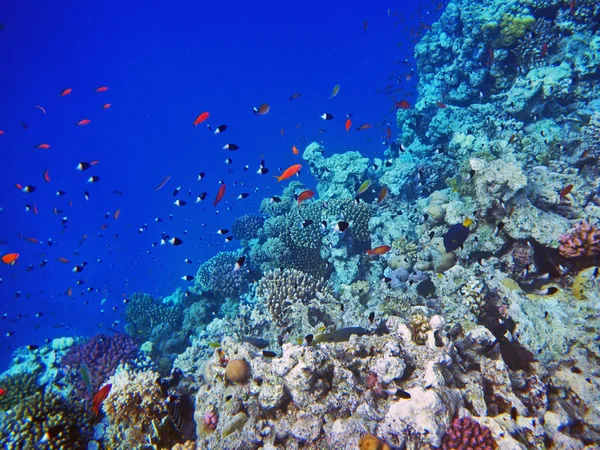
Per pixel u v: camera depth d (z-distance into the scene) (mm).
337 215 2053
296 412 1027
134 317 2432
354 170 2533
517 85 2404
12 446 1135
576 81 2332
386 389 980
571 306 1244
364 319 1289
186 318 2352
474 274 1373
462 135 2320
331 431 956
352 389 998
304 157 3012
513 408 999
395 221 1969
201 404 1202
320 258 2059
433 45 3406
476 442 881
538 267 1423
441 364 1012
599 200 1599
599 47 2262
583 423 1057
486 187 1462
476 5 2738
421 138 3340
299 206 2500
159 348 2271
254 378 1095
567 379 1130
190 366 1739
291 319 1456
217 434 1087
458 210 1617
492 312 1273
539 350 1176
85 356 1761
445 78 3096
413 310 1250
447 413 906
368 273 1958
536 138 2176
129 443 1128
